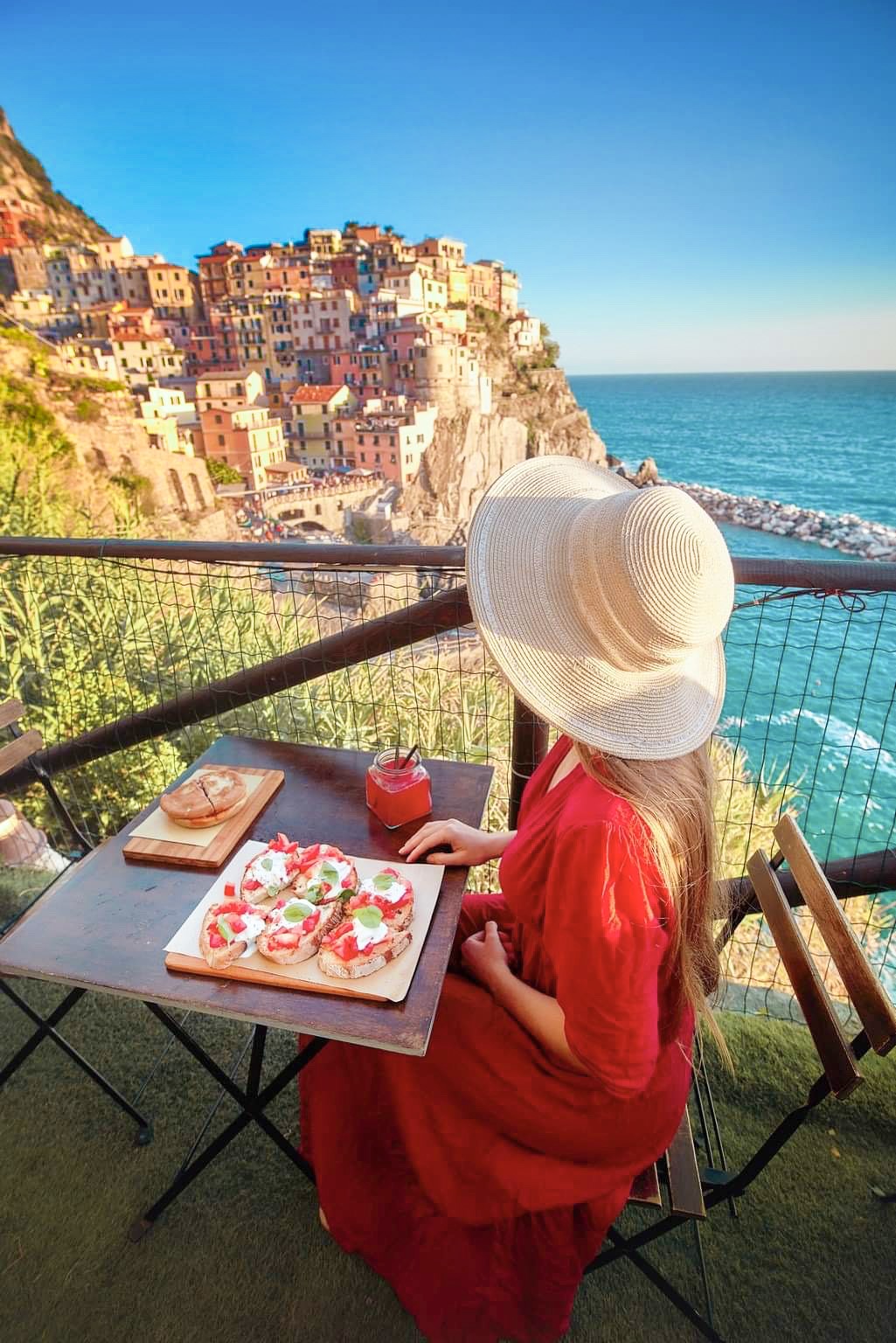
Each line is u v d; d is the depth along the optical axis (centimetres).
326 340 7112
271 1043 213
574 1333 149
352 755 185
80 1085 201
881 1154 184
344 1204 144
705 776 115
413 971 117
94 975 117
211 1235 165
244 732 352
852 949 113
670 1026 125
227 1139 156
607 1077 107
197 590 363
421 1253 138
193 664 350
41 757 262
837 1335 149
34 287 8744
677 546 99
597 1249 133
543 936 116
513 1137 130
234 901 126
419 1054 102
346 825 157
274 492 5122
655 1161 130
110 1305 154
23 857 281
